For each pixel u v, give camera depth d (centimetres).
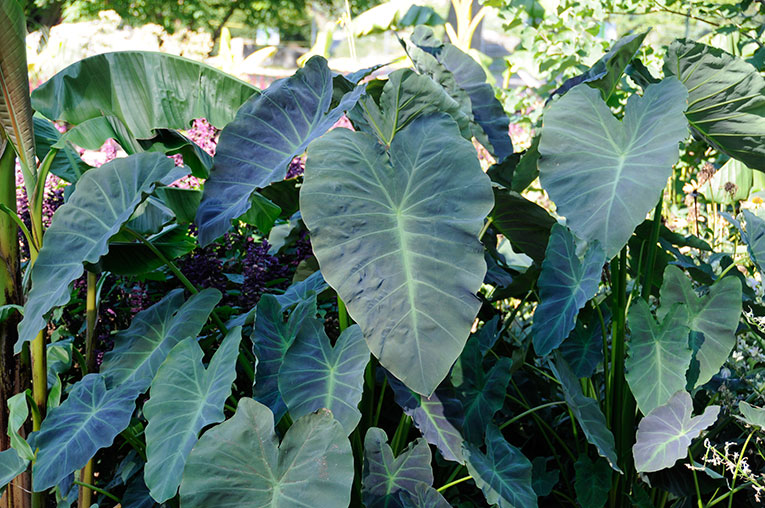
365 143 182
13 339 219
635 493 205
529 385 260
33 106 237
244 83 240
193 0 1594
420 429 189
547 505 248
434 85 219
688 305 206
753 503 228
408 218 174
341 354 187
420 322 164
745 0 368
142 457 216
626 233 177
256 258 279
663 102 194
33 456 194
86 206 201
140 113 247
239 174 201
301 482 162
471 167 176
